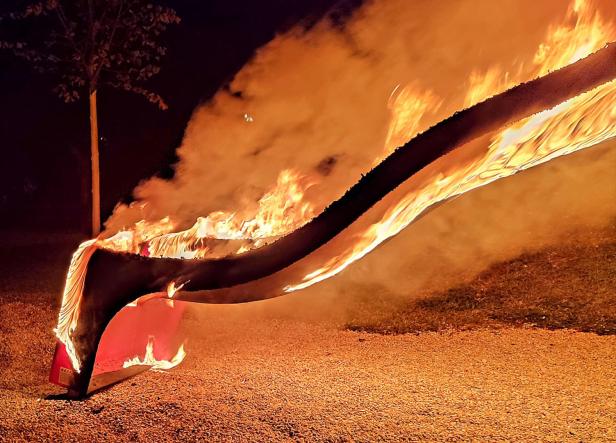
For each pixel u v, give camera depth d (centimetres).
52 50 1155
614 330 720
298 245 491
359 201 461
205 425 492
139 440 474
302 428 480
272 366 657
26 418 523
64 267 1293
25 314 914
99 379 612
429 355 684
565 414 492
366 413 506
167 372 639
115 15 1069
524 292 853
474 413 501
